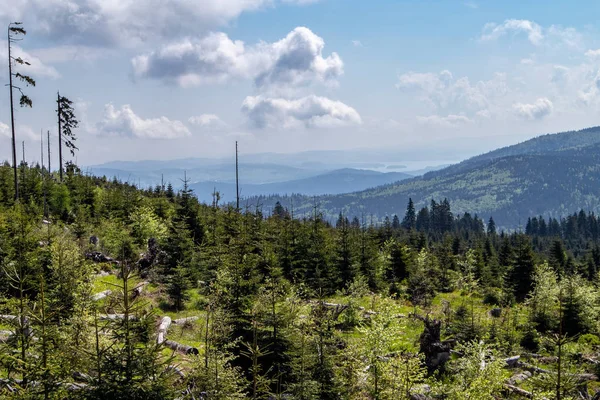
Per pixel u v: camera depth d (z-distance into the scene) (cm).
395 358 1897
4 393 1138
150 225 3903
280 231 4072
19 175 4959
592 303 3288
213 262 2822
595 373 2311
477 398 1767
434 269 4912
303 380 1474
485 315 3297
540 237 18250
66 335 1226
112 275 2872
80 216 3856
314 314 1769
